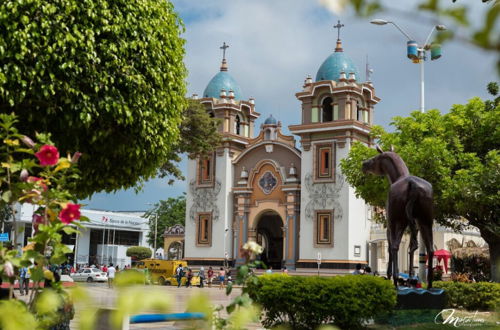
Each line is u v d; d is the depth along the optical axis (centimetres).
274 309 1135
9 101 1126
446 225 2670
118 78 1284
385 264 5119
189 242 5778
